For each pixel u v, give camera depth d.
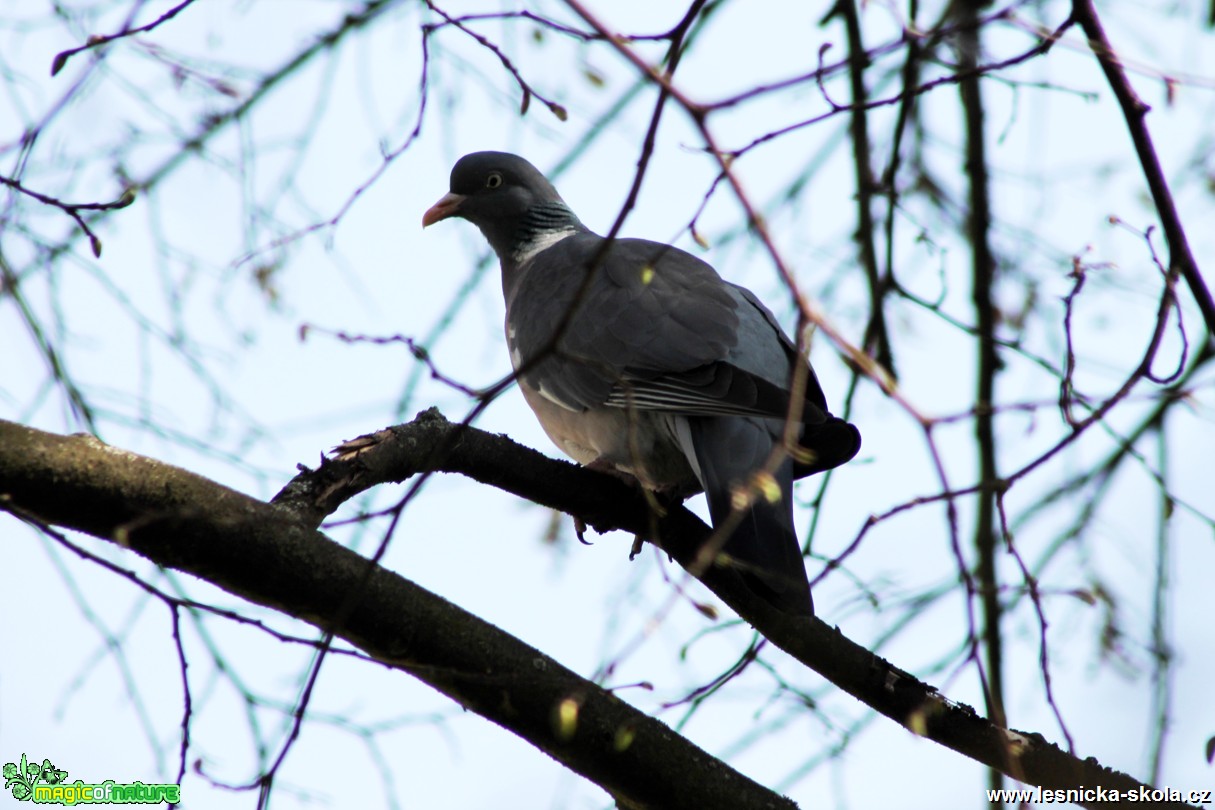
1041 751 8.62
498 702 7.44
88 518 7.01
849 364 10.52
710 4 9.45
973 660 6.52
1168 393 6.91
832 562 6.44
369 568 6.28
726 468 9.64
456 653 7.41
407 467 8.74
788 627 8.82
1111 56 6.92
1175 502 8.43
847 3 11.05
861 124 11.30
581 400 11.11
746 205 5.03
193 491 7.09
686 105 5.23
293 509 7.85
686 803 7.63
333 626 6.44
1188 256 8.72
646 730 7.60
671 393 10.07
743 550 8.84
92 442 7.05
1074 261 7.79
